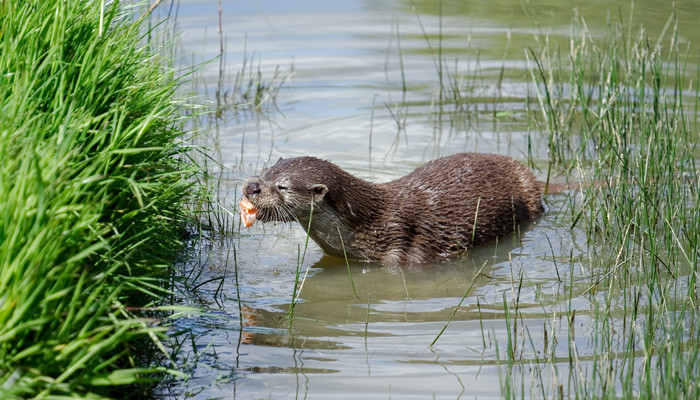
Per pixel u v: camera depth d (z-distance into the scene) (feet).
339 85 76.74
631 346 36.81
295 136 66.90
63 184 30.91
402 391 34.06
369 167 61.41
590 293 43.83
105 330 28.02
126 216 33.86
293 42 84.64
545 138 67.15
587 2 92.84
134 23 44.93
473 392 33.96
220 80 71.51
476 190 53.21
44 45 38.19
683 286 43.73
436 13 93.40
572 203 57.57
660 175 53.83
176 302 42.01
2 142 31.71
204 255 49.57
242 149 63.93
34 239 27.66
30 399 26.99
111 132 36.27
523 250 50.93
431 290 45.83
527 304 42.91
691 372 33.01
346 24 90.38
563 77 75.20
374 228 50.67
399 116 71.15
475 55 81.71
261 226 55.21
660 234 50.44
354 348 38.22
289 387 34.42
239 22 88.63
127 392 33.01
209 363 36.24
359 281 47.42
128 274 35.14
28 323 26.23
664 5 89.30
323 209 49.19
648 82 70.95
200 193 44.65
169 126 49.26
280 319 41.50
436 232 51.34
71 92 37.01
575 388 31.86
